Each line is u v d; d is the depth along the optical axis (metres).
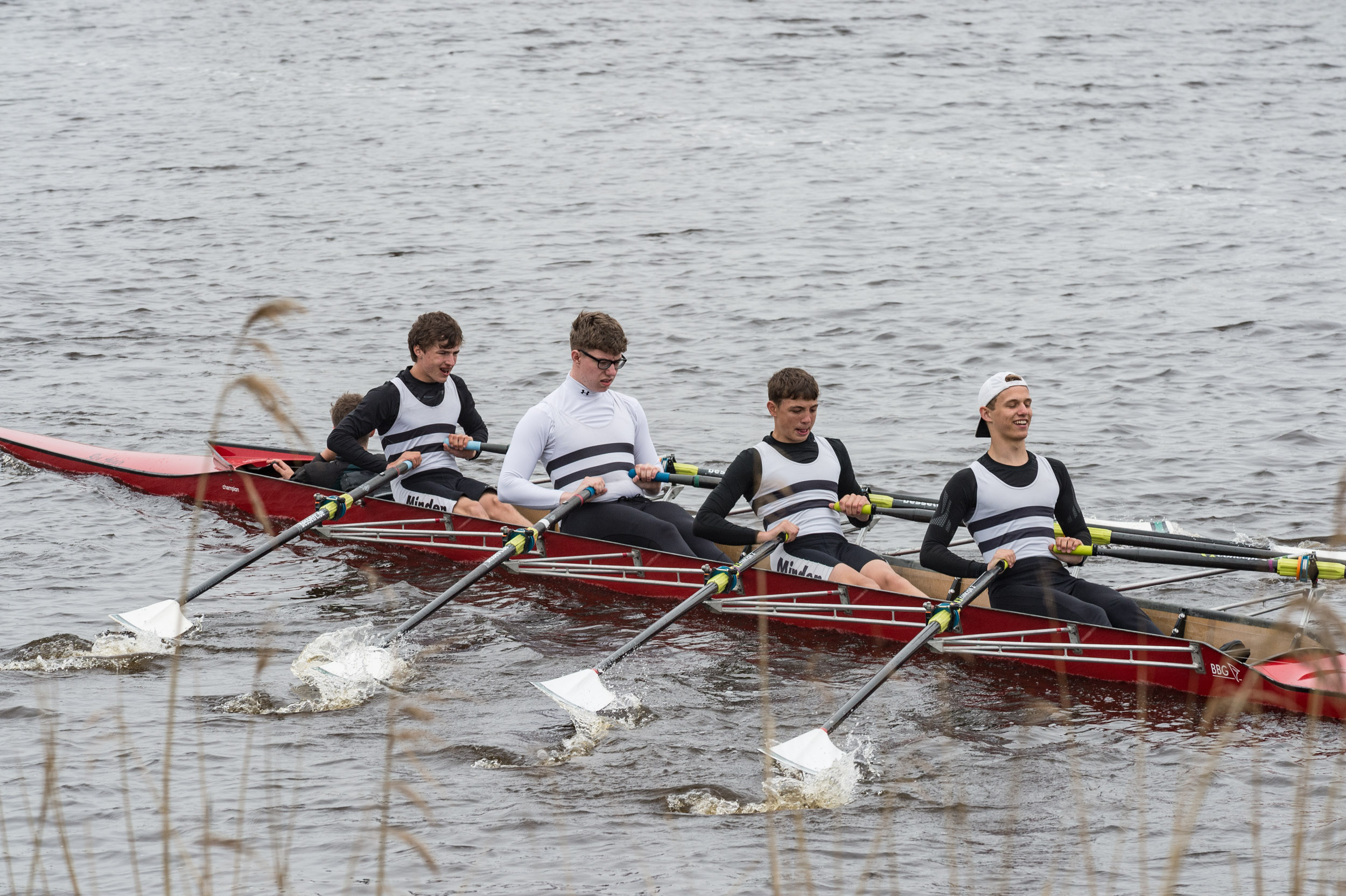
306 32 183.88
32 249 86.94
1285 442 47.34
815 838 21.75
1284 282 73.62
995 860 20.89
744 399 55.47
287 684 28.58
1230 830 21.73
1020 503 30.91
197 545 39.34
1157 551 30.92
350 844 21.34
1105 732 26.36
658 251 85.19
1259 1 193.38
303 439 16.06
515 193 104.00
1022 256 82.12
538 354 63.03
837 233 89.75
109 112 139.38
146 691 27.97
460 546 38.72
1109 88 141.38
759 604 33.53
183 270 81.25
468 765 24.72
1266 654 29.12
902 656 27.55
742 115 133.00
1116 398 54.00
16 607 33.09
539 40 173.88
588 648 31.62
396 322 69.31
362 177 110.31
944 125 126.62
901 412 53.00
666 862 20.91
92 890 19.69
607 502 36.12
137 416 53.06
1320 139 116.81
